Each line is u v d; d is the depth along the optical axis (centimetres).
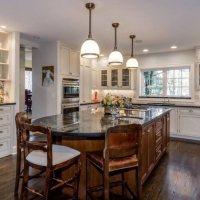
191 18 321
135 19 327
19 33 410
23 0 262
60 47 493
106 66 668
